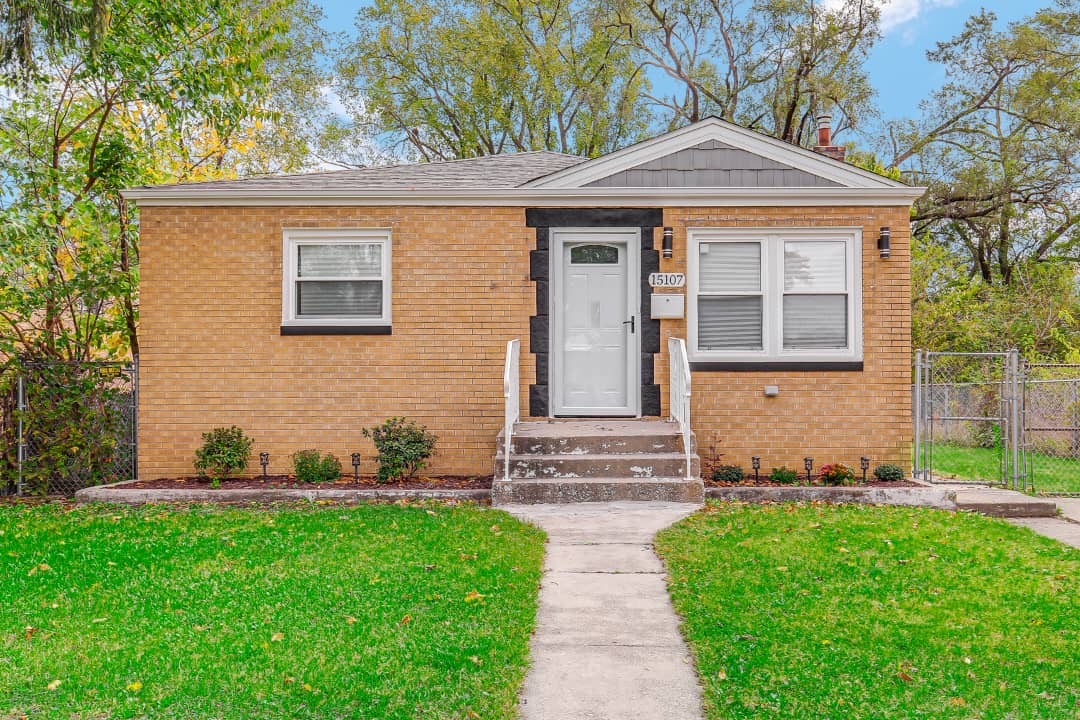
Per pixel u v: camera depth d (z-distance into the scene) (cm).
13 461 1053
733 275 1053
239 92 1255
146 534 759
